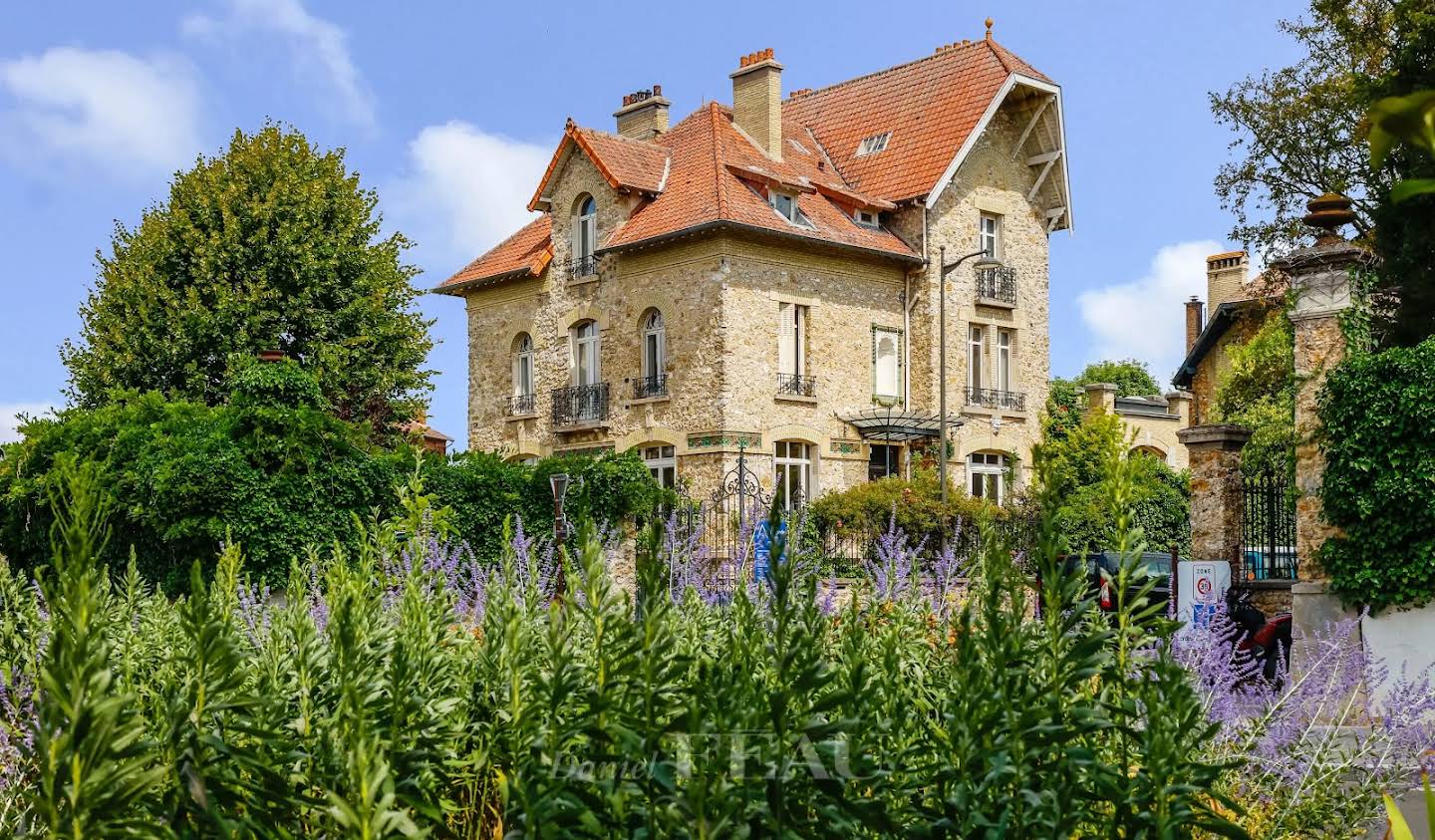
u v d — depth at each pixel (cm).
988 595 419
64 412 1872
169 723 327
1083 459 3055
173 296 2995
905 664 509
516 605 428
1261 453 2692
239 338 2952
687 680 344
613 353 2941
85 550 273
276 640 482
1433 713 621
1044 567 363
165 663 512
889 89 3397
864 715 360
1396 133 168
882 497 2528
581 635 494
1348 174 2242
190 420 1719
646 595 345
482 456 1998
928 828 317
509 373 3238
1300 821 525
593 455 2067
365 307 3153
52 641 266
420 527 699
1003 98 3080
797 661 325
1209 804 498
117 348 3034
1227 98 2370
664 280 2816
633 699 330
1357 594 1234
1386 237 1325
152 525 1595
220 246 3031
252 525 1590
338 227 3203
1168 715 342
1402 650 1213
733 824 285
